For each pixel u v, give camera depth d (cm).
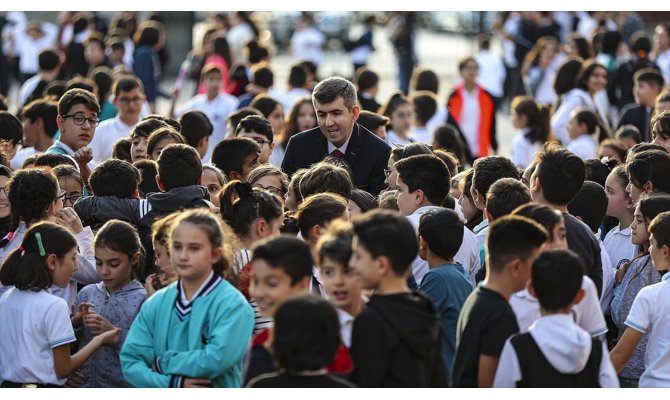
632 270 1281
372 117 1830
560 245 1098
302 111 2075
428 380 930
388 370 918
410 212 1294
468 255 1295
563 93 2630
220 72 2555
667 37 3447
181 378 1008
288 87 2814
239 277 1121
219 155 1520
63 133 1720
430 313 934
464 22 6056
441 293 1134
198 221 1028
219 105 2548
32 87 2986
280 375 867
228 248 1059
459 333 1013
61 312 1136
